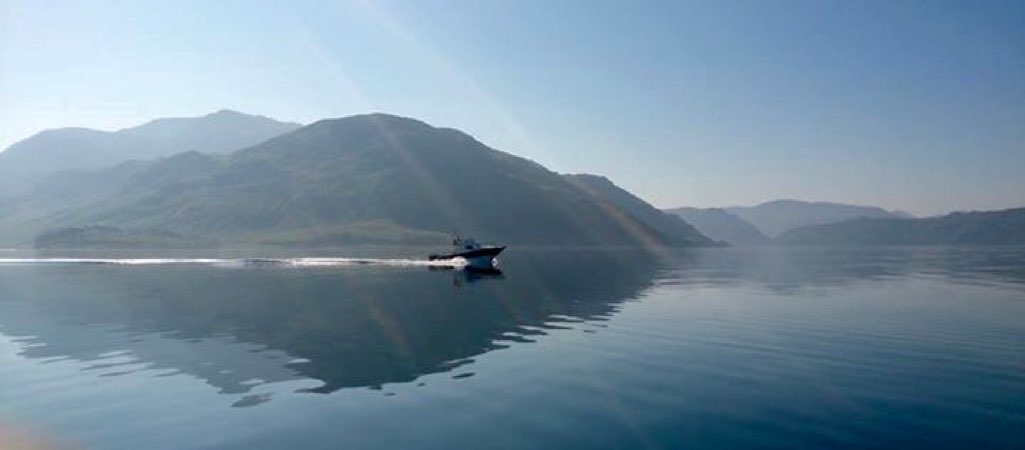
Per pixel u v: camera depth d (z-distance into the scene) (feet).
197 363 105.70
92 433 71.20
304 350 117.08
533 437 68.90
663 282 284.20
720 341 125.39
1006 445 66.54
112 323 152.35
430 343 123.54
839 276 330.54
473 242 422.41
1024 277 316.81
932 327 143.02
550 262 497.87
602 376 95.86
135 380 94.48
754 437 69.05
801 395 85.20
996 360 107.14
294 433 70.28
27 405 81.97
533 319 156.66
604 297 211.61
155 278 297.94
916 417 75.66
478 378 94.73
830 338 128.77
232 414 77.10
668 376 95.96
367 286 252.42
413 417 75.66
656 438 68.69
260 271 349.20
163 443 67.82
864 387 89.35
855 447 66.13
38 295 218.18
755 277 322.75
